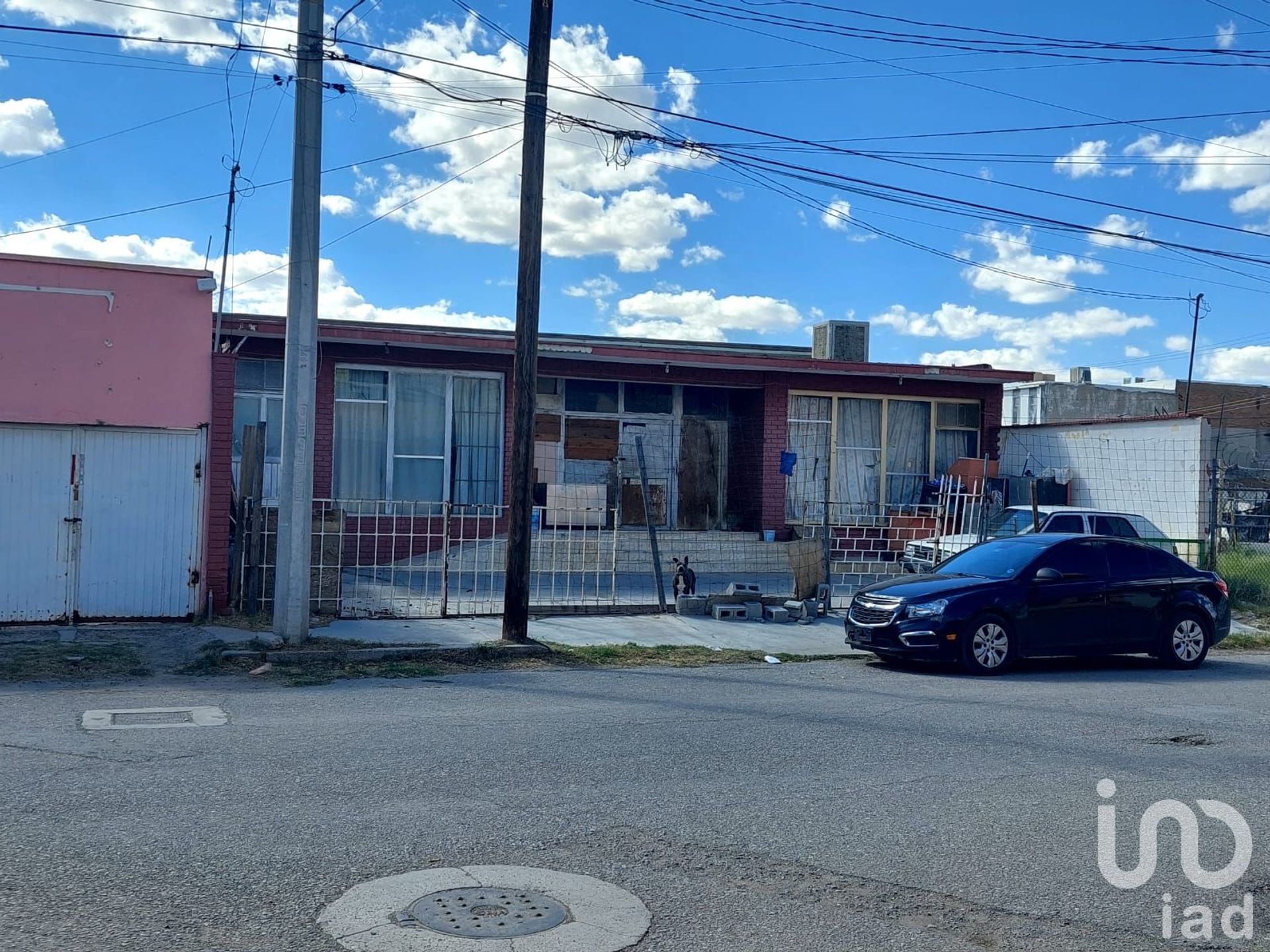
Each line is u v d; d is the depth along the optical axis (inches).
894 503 968.3
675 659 524.4
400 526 821.9
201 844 227.6
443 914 195.8
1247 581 770.8
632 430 926.4
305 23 486.6
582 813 258.8
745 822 255.9
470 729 349.4
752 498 925.8
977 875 226.4
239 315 762.8
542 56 522.0
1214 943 197.5
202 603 552.7
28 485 527.8
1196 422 852.6
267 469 788.6
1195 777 306.7
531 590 711.1
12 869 209.2
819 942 191.6
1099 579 522.0
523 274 522.9
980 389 988.6
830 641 588.7
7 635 500.1
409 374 832.3
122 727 337.1
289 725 348.5
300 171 488.1
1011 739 352.2
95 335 538.9
